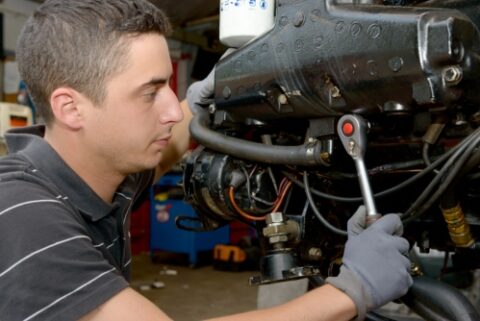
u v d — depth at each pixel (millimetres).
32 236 616
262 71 792
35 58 708
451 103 609
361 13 665
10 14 3924
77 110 711
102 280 619
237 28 854
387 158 833
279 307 636
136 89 702
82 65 683
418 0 734
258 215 888
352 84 680
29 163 738
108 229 843
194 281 3508
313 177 873
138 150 742
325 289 645
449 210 730
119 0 707
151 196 4164
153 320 604
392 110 660
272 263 809
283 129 908
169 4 2383
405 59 609
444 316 670
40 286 600
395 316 1137
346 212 942
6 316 594
